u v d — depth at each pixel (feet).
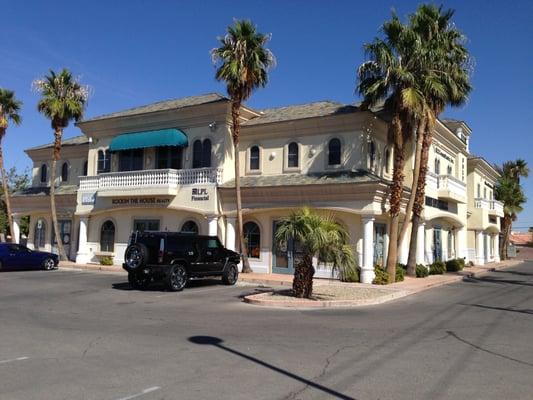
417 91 67.46
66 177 115.44
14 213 115.65
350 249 51.85
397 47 69.67
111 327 35.99
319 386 21.95
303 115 84.17
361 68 69.67
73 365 25.09
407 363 26.12
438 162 102.83
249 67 76.07
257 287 64.80
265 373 24.00
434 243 103.65
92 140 102.42
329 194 73.82
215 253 65.21
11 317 39.63
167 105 99.35
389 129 71.10
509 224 177.47
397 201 69.67
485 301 54.19
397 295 57.00
